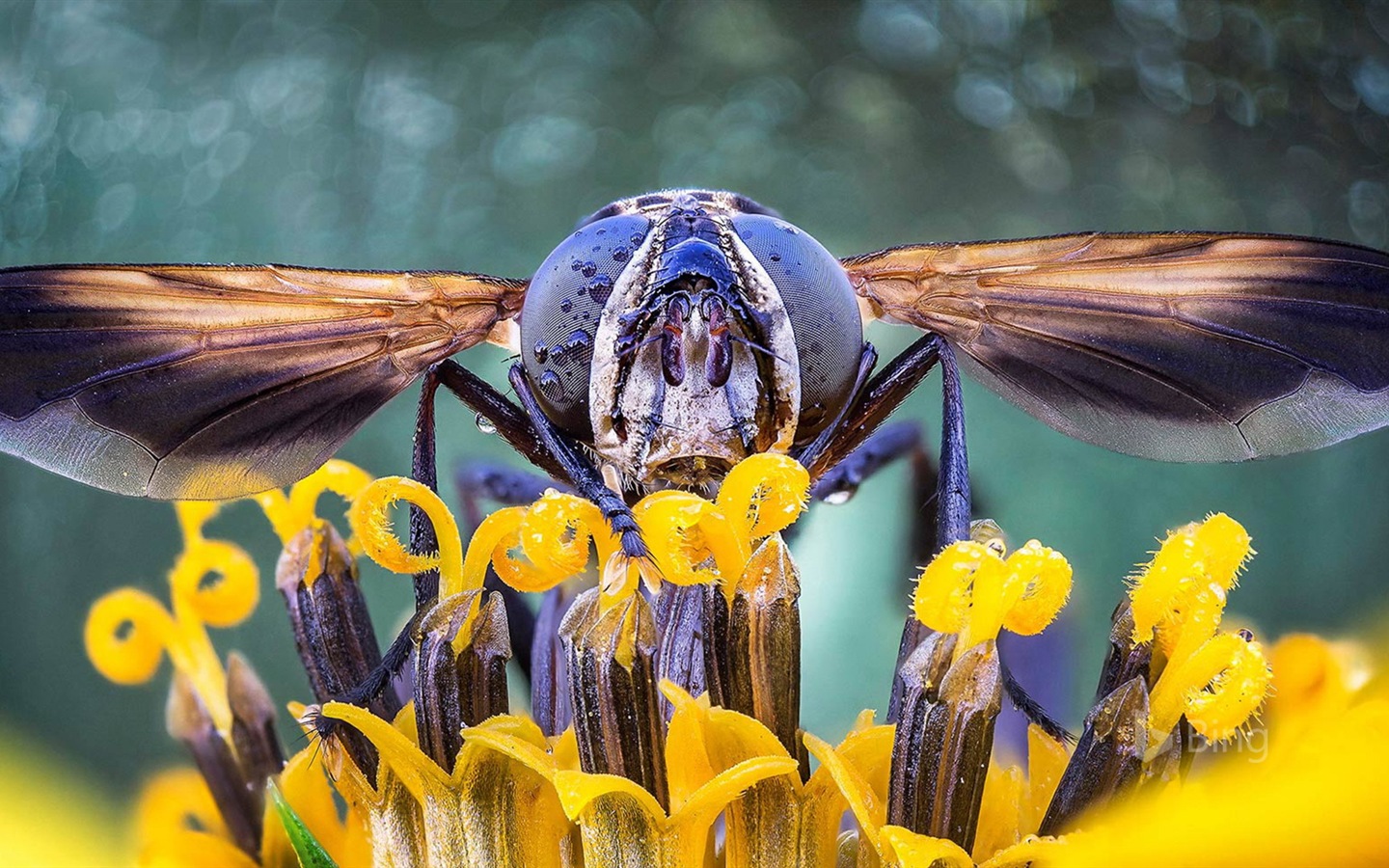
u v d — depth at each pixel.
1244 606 0.09
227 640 0.08
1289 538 0.09
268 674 0.07
